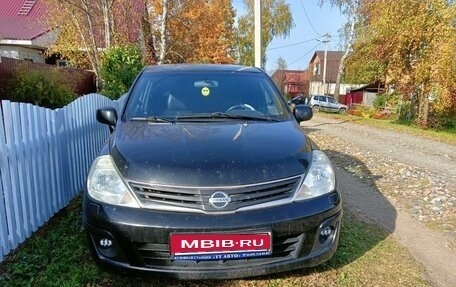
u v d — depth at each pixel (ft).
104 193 8.11
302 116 12.23
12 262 9.58
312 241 8.24
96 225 7.97
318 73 174.50
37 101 25.00
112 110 11.76
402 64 53.36
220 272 7.76
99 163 8.70
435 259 10.64
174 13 66.59
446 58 48.65
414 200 16.38
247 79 12.55
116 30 51.90
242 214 7.66
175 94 11.62
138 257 7.81
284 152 8.61
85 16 48.65
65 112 13.99
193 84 12.04
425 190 18.03
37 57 58.90
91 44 48.44
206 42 74.49
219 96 11.67
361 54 81.56
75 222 12.19
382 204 15.66
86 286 8.55
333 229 8.65
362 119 69.82
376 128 52.21
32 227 11.07
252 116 10.92
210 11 74.54
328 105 103.14
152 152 8.36
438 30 49.39
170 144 8.68
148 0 63.26
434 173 22.56
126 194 7.91
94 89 47.44
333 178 8.96
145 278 8.25
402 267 9.91
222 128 9.73
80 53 51.26
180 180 7.68
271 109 11.55
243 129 9.73
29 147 10.93
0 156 9.46
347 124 58.03
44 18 53.83
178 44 70.08
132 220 7.63
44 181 11.95
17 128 10.30
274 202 7.95
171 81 12.16
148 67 13.62
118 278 8.90
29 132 10.97
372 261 10.16
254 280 8.95
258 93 12.01
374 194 17.17
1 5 62.03
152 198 7.77
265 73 13.43
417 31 50.31
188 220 7.53
